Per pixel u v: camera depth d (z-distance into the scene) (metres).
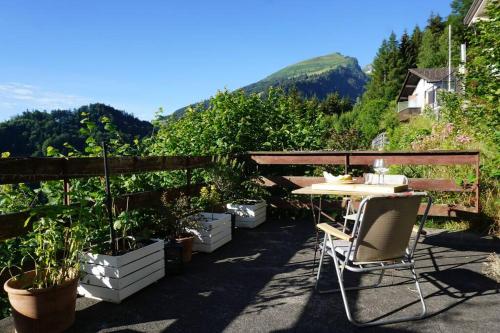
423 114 16.97
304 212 6.27
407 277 3.46
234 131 6.84
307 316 2.69
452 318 2.63
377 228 2.55
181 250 3.60
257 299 3.00
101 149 3.61
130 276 3.03
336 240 3.19
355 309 2.79
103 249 3.17
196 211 4.44
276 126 7.63
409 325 2.54
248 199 5.97
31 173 2.63
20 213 2.60
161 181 5.10
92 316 2.70
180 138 6.50
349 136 9.62
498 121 5.27
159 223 4.09
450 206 5.11
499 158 5.18
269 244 4.68
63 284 2.42
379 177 3.90
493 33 5.29
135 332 2.46
